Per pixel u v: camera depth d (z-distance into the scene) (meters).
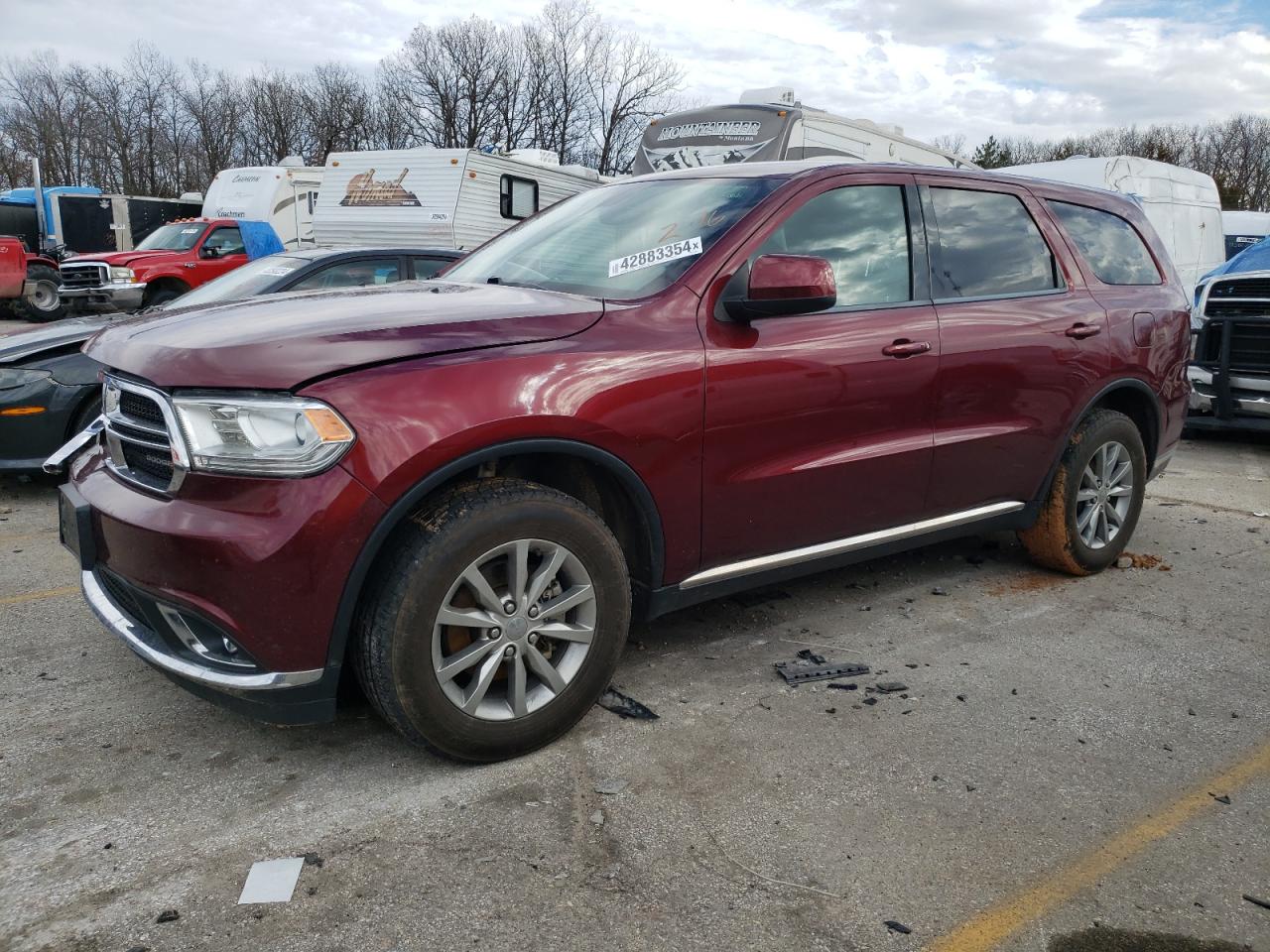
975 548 5.04
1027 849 2.45
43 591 4.23
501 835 2.46
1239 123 69.06
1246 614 4.16
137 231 26.28
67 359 5.55
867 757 2.88
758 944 2.08
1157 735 3.06
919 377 3.57
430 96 57.47
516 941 2.08
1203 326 7.98
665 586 3.13
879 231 3.61
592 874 2.31
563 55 56.12
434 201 14.48
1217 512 5.97
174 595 2.45
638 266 3.23
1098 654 3.69
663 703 3.20
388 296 3.08
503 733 2.74
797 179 3.41
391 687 2.54
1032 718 3.15
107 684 3.31
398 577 2.51
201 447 2.42
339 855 2.37
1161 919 2.20
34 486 6.14
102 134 59.56
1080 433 4.36
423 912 2.17
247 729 3.00
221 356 2.46
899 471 3.60
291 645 2.44
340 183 15.51
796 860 2.38
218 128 60.66
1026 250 4.16
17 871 2.30
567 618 2.88
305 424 2.38
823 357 3.28
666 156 13.11
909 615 4.06
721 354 3.04
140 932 2.10
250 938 2.08
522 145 58.47
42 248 22.06
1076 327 4.17
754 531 3.25
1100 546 4.57
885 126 14.53
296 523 2.37
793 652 3.65
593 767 2.79
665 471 2.96
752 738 2.97
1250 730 3.10
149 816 2.53
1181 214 13.89
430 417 2.48
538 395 2.65
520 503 2.65
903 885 2.29
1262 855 2.44
